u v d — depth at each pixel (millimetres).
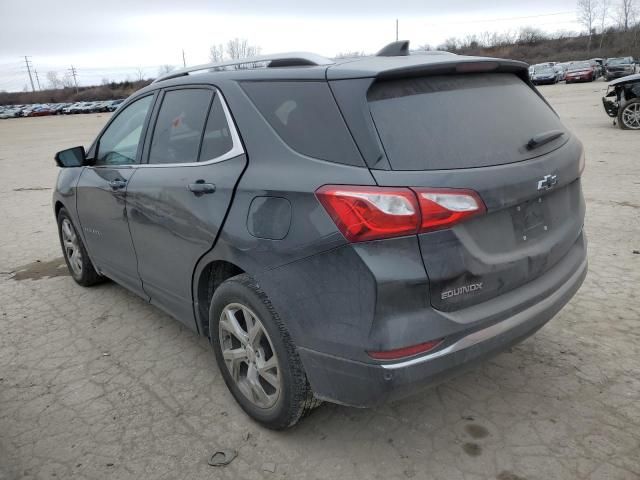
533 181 2396
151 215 3213
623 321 3672
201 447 2686
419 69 2348
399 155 2148
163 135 3312
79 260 4754
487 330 2277
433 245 2109
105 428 2869
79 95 91875
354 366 2193
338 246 2150
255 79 2721
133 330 3992
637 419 2713
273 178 2424
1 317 4336
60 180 4617
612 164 9141
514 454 2525
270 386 2713
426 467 2479
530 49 78188
